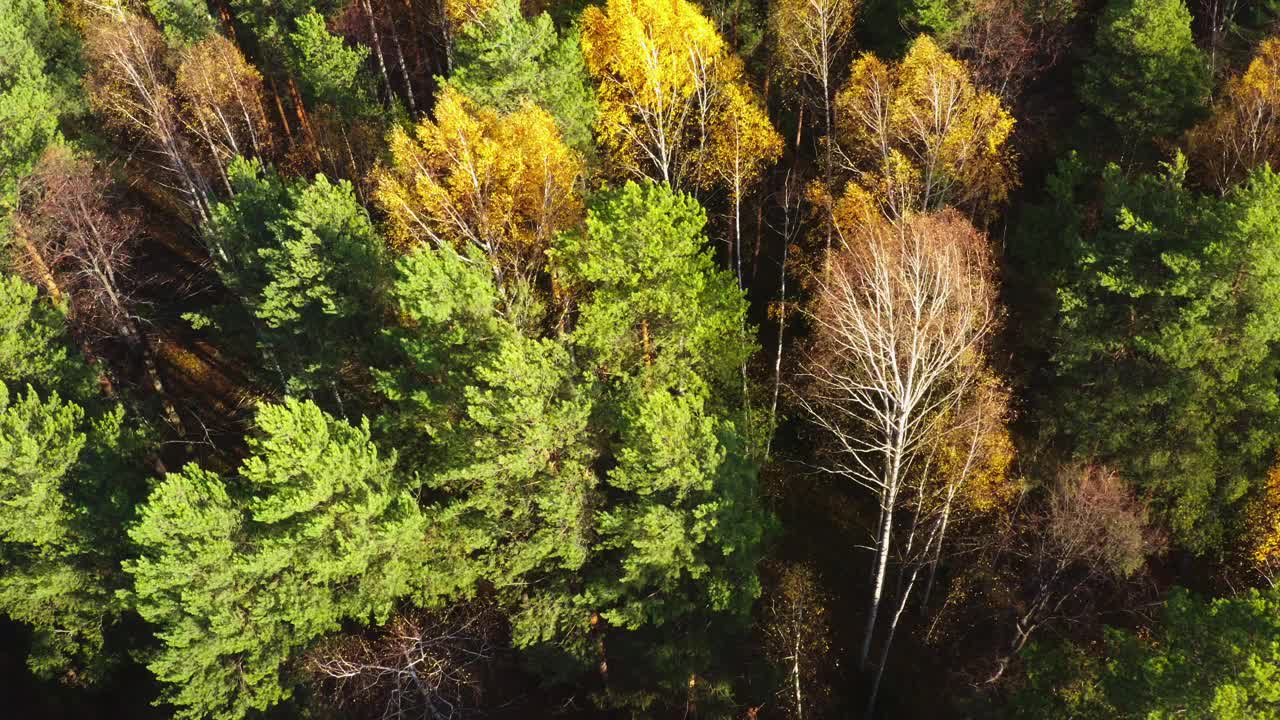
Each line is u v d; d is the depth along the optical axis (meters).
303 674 24.12
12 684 30.41
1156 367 23.00
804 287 28.30
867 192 26.55
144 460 32.94
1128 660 19.62
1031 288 26.70
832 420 27.08
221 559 23.00
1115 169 24.36
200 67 34.84
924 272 20.83
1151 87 26.31
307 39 34.78
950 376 22.94
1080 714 20.27
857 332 22.28
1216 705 16.34
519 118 26.22
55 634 28.23
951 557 26.33
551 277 27.86
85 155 34.81
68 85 38.09
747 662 24.55
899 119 25.97
